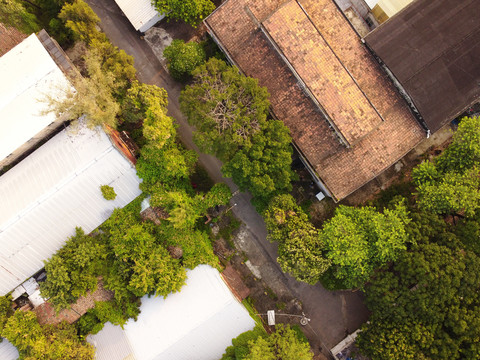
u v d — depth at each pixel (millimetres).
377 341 26484
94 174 28250
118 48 34156
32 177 28734
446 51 27094
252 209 33375
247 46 28406
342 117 26406
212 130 26875
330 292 32656
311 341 32656
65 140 28891
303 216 28797
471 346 24469
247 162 26297
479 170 26469
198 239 30391
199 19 32656
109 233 29609
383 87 28031
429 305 25078
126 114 29953
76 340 28609
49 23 33000
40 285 28047
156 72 34250
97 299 29547
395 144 27875
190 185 32219
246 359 26188
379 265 27406
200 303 29078
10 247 28344
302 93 27906
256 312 32719
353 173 28000
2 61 28062
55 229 28938
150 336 29219
